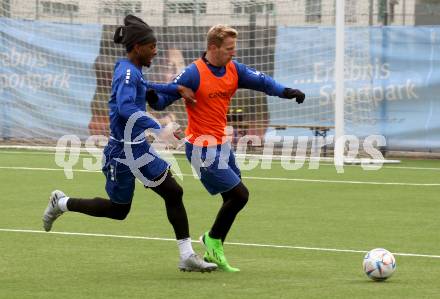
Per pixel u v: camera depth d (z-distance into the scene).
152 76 51.00
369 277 17.92
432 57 46.38
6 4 53.09
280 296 16.50
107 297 16.42
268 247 22.39
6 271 18.98
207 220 27.28
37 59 52.44
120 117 18.36
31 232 24.56
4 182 37.16
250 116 48.19
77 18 52.12
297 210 29.41
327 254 21.34
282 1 49.31
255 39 49.06
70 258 20.66
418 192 34.41
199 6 50.47
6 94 53.00
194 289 17.16
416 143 46.91
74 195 33.16
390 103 47.03
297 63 48.19
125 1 51.59
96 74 51.72
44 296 16.52
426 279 18.14
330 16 49.34
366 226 25.94
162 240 23.33
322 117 47.66
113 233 24.47
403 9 49.25
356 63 47.12
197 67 19.53
